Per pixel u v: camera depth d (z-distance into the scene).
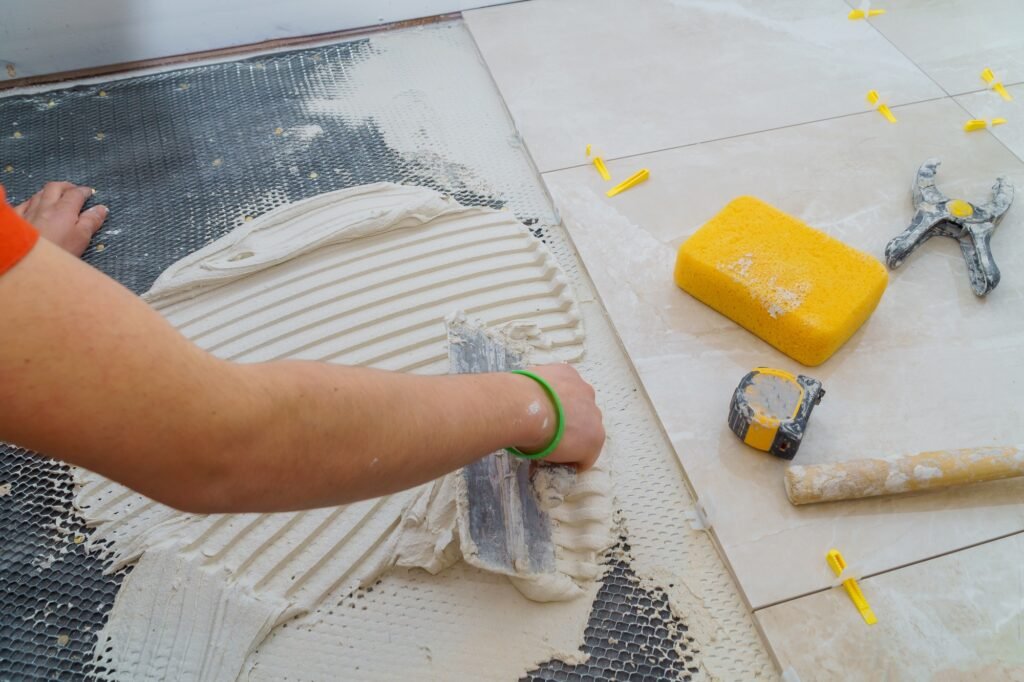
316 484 0.64
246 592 1.10
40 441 0.52
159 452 0.54
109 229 1.62
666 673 1.05
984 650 1.05
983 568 1.12
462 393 0.80
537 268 1.53
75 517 1.19
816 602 1.10
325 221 1.57
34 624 1.08
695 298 1.48
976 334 1.40
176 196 1.69
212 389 0.56
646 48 2.08
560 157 1.78
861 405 1.31
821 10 2.18
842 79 1.95
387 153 1.81
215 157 1.78
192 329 1.40
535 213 1.68
